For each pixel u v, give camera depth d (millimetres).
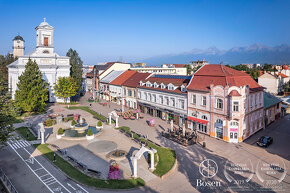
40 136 38094
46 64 69250
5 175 24016
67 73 73938
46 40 70625
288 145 35375
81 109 63531
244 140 37406
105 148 33125
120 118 53094
